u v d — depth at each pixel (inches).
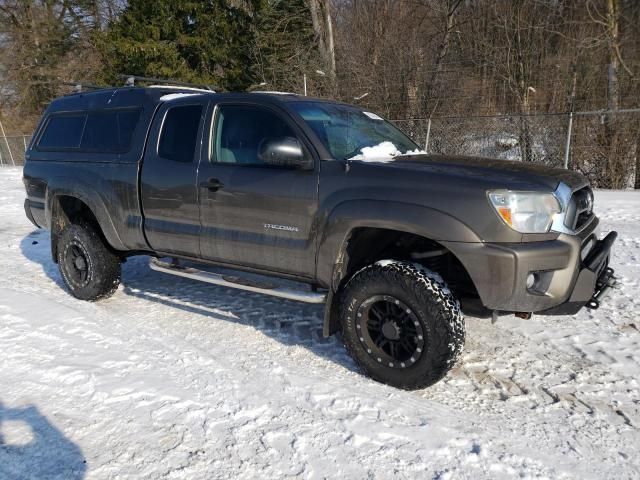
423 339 124.9
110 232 185.9
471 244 119.4
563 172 138.9
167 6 902.4
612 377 136.9
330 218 135.0
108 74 971.9
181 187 164.4
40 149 215.6
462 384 134.7
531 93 588.4
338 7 761.6
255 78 846.5
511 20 594.6
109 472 101.6
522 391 131.2
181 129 169.2
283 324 175.3
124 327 173.8
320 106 161.6
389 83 627.8
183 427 116.0
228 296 203.8
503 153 506.3
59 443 110.3
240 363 147.1
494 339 160.7
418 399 127.5
